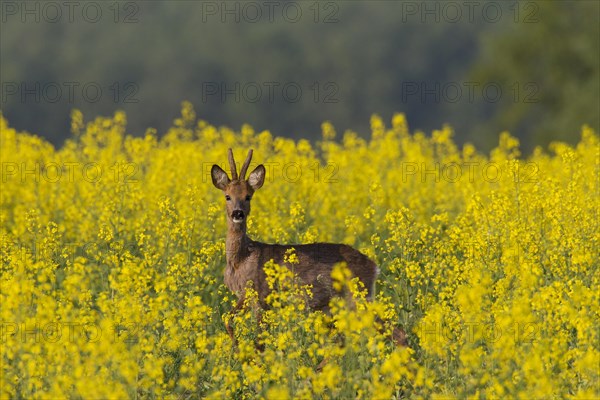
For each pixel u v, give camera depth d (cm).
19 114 8725
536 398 869
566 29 4806
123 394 859
